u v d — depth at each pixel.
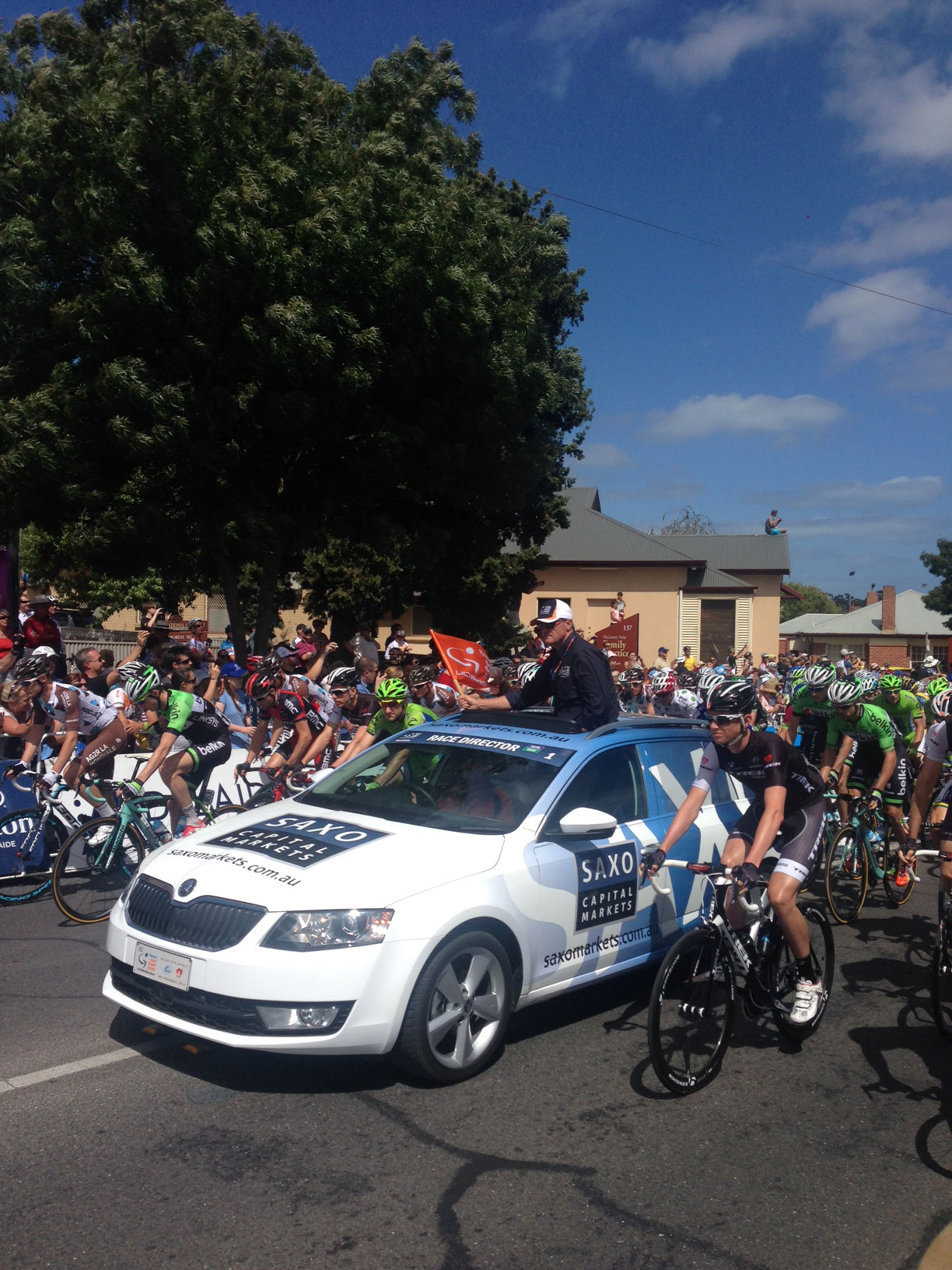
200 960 4.04
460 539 22.55
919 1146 3.95
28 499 14.01
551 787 5.01
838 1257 3.18
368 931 4.02
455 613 25.16
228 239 13.13
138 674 7.09
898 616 61.34
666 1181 3.61
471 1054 4.38
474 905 4.28
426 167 15.84
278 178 13.45
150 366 13.82
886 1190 3.61
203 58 14.16
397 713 7.15
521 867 4.58
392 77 16.69
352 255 13.80
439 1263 3.07
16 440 13.24
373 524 16.77
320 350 13.49
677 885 5.47
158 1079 4.31
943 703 5.53
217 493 15.41
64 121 13.34
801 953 4.90
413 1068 4.16
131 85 13.40
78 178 13.32
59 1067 4.41
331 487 16.58
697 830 5.66
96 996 5.33
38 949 6.18
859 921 7.45
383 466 16.08
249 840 4.68
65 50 15.25
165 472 14.82
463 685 10.84
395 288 14.30
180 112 13.23
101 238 13.41
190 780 7.45
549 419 26.80
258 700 8.83
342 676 11.57
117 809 7.64
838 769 7.56
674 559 34.91
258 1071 4.40
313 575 22.44
